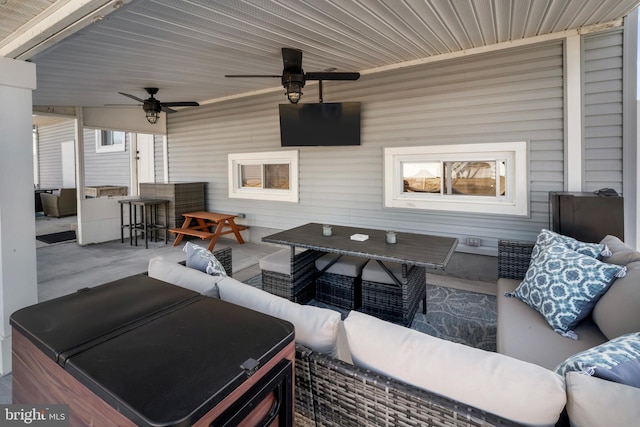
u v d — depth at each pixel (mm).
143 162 7273
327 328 1183
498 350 1667
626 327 1433
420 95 4012
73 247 5629
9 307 2174
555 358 1499
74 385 885
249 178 5770
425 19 2777
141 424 702
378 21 2762
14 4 1613
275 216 5469
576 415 802
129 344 980
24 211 2236
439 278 4008
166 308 1245
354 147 4566
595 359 946
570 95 3285
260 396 880
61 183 10016
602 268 1710
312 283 3264
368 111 4387
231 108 5680
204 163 6203
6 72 2109
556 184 3434
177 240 5777
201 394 767
